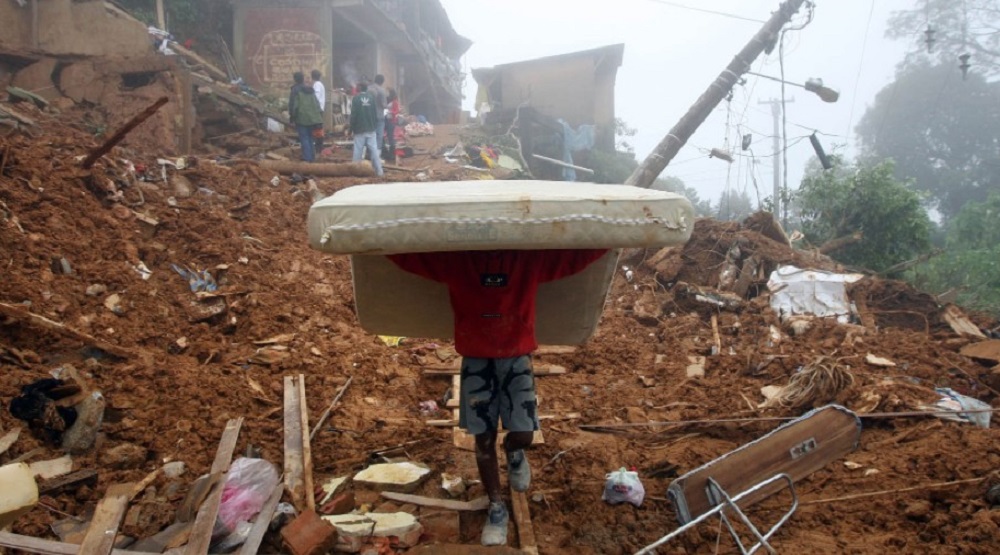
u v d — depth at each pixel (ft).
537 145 91.35
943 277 48.93
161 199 29.76
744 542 13.46
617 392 22.36
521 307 12.35
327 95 64.64
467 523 14.14
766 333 29.30
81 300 21.12
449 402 20.01
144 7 59.47
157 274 24.72
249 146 47.44
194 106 46.06
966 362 25.46
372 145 45.37
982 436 17.54
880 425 19.42
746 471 14.44
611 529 13.99
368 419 18.52
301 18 65.00
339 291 27.89
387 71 84.84
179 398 17.49
